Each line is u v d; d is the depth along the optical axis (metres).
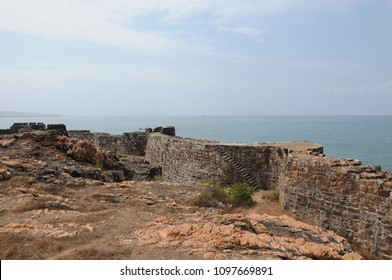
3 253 9.98
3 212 14.18
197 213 15.20
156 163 37.59
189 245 10.95
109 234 12.04
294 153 24.59
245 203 24.30
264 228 13.53
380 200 16.47
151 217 14.27
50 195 16.75
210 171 30.12
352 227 17.95
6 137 24.83
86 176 21.77
